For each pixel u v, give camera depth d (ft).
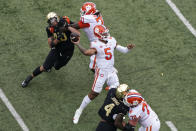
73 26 98.99
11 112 101.14
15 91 105.60
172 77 109.50
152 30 121.60
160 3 129.39
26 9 126.11
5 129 97.66
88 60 113.80
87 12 99.30
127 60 113.70
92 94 96.58
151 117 87.61
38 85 107.34
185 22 124.26
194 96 105.19
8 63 111.55
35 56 113.91
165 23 123.75
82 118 100.58
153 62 113.19
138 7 127.95
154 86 107.55
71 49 101.19
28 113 101.19
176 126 98.89
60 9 126.62
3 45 115.75
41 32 120.06
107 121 87.25
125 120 99.86
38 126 98.58
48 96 105.09
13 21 122.62
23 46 116.06
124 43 117.70
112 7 127.65
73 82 108.58
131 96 83.35
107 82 98.43
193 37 120.26
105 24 122.72
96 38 100.73
